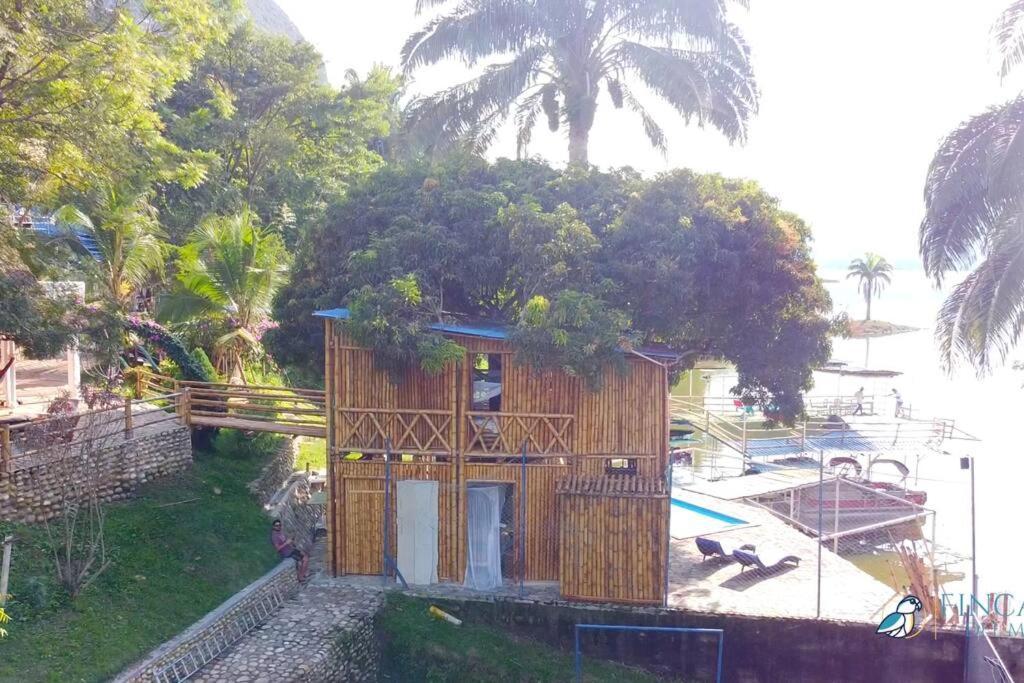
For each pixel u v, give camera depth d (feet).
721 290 68.64
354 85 159.63
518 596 62.69
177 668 49.70
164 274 107.86
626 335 61.41
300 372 100.32
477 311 74.33
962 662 57.00
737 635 59.16
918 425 128.26
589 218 69.67
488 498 66.03
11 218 64.85
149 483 69.36
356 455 71.77
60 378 98.02
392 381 63.98
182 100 144.15
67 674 44.96
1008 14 60.70
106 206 89.35
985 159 61.98
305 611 60.23
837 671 58.18
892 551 93.61
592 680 58.13
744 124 94.84
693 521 82.64
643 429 64.69
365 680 57.88
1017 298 62.34
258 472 80.69
